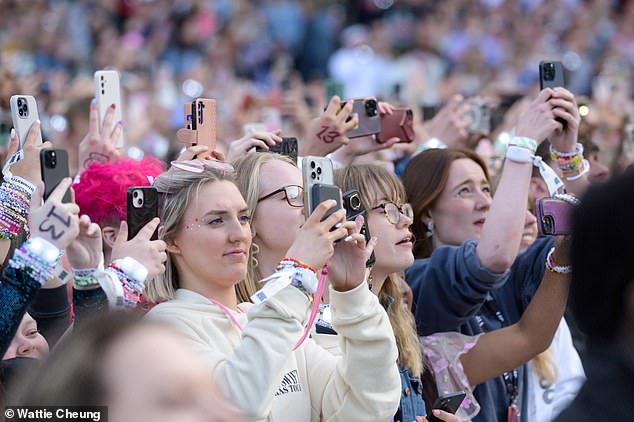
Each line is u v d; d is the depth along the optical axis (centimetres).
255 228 1174
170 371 609
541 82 1364
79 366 608
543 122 1317
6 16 4041
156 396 605
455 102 1892
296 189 1180
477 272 1298
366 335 1010
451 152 1479
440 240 1484
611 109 2686
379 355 1019
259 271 1183
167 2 4412
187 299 1023
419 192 1471
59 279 1026
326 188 998
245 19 4644
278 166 1190
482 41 4678
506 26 4928
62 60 3891
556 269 1282
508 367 1307
